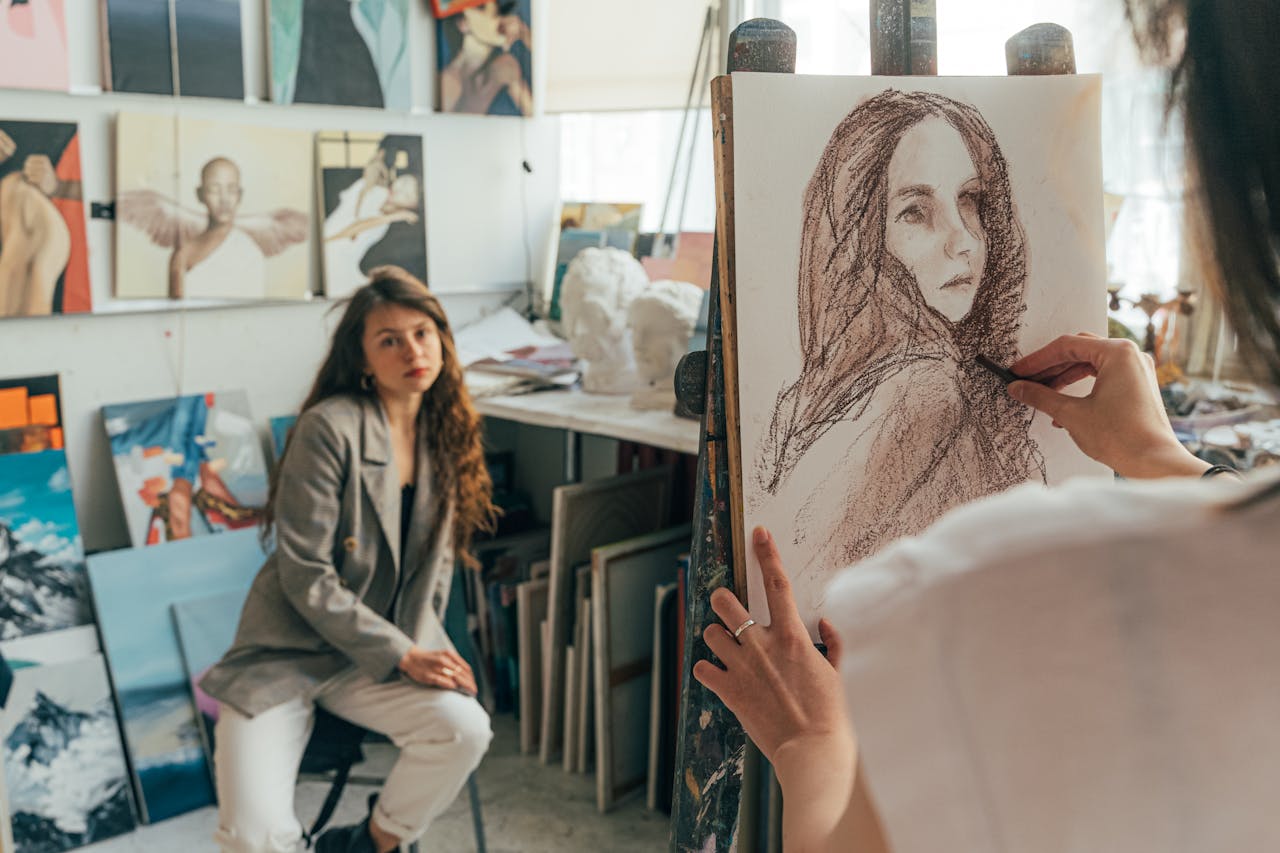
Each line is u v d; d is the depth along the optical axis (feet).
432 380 6.82
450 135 10.12
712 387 3.61
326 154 9.23
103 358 8.39
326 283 9.43
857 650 1.41
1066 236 3.76
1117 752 1.27
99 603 7.93
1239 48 1.34
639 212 10.17
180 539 8.46
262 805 6.13
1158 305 5.97
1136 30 1.50
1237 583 1.25
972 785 1.32
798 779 2.27
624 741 8.18
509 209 10.71
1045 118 3.71
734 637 2.72
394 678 6.58
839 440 3.59
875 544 3.62
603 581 7.93
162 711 8.02
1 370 7.93
